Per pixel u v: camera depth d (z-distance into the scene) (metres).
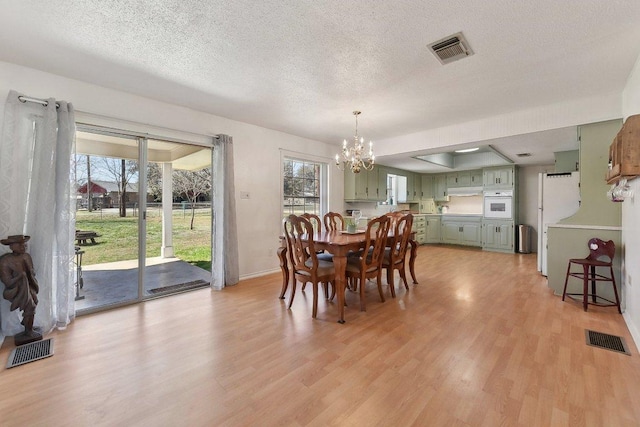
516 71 2.50
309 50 2.16
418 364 1.91
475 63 2.35
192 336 2.32
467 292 3.49
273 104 3.32
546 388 1.64
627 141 2.05
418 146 4.60
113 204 3.31
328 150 5.51
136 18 1.80
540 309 2.89
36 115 2.41
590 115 3.10
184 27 1.89
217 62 2.35
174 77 2.63
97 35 1.98
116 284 3.77
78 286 3.32
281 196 4.61
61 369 1.85
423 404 1.52
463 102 3.23
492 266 4.97
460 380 1.73
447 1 1.64
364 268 2.90
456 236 7.36
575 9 1.71
